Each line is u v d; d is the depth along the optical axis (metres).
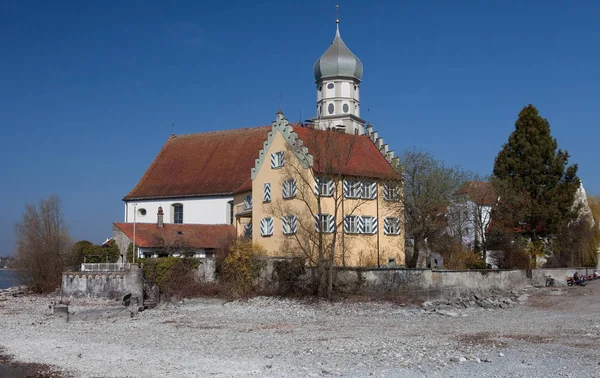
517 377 29.33
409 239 74.50
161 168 96.06
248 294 64.50
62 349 40.38
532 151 86.31
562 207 85.06
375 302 59.75
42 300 73.75
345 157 70.19
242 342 41.69
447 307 58.84
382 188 70.62
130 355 37.50
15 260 85.25
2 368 34.34
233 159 92.00
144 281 66.50
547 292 69.31
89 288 68.06
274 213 70.19
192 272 67.69
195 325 51.06
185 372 32.12
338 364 33.16
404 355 35.25
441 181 67.56
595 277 81.94
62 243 85.00
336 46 105.75
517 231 84.69
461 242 75.44
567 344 38.59
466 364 32.41
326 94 105.94
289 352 37.12
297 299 61.50
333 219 65.56
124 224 80.69
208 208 88.06
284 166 69.88
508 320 50.97
